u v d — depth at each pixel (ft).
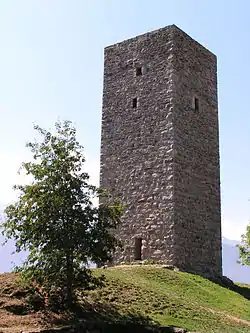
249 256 91.45
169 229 82.84
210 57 102.17
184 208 85.71
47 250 49.73
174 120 87.40
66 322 47.52
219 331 54.54
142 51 95.35
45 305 50.47
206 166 94.12
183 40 94.12
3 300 49.96
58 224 50.93
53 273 49.62
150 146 89.15
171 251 81.76
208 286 76.43
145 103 92.07
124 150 92.79
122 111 95.20
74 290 54.49
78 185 52.34
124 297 59.21
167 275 75.15
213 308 64.90
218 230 93.97
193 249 86.12
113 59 99.60
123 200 90.33
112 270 74.59
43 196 51.01
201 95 96.84
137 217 87.56
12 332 42.01
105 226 52.85
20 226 50.62
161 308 58.39
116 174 92.79
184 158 88.17
